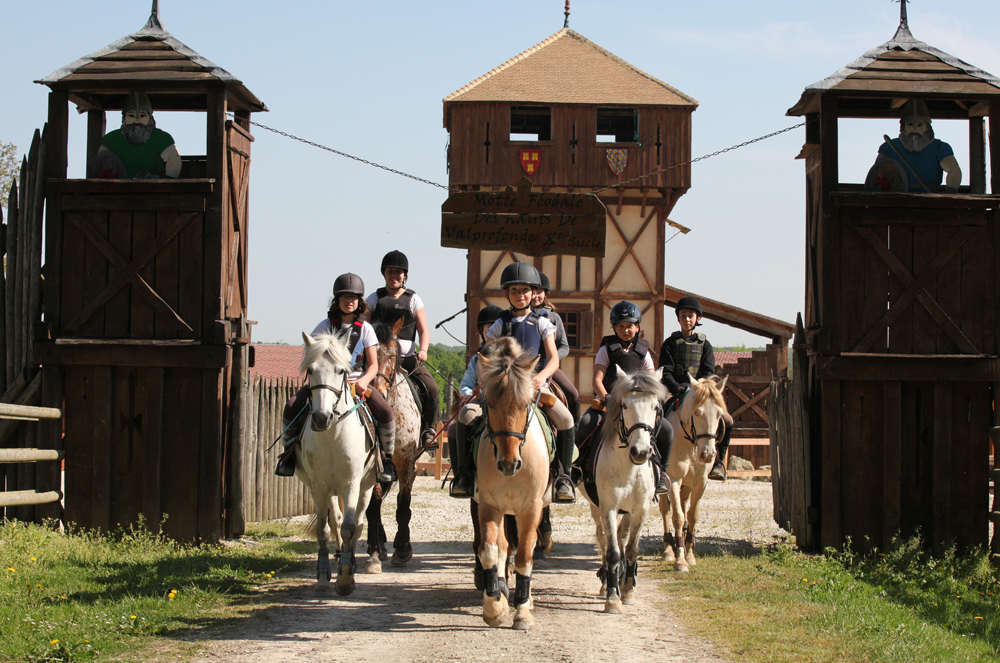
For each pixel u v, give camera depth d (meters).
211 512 10.28
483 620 6.88
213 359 10.26
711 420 8.95
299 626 6.59
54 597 7.06
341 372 7.55
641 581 8.66
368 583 8.45
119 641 5.96
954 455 10.55
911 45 11.31
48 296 10.45
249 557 9.40
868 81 10.70
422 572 9.18
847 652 5.92
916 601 7.96
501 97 26.42
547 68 27.92
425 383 10.08
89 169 11.60
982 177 11.48
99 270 10.49
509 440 6.26
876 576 9.35
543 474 6.71
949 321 10.56
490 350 6.66
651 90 27.00
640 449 6.76
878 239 10.63
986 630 6.84
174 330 10.41
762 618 6.96
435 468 22.11
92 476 10.38
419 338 10.20
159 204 10.45
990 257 10.64
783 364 28.66
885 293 10.66
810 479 10.81
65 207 10.49
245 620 6.73
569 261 26.64
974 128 11.61
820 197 10.80
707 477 9.86
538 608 7.38
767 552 10.58
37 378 10.54
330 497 7.94
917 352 10.59
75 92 11.02
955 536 10.43
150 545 9.97
